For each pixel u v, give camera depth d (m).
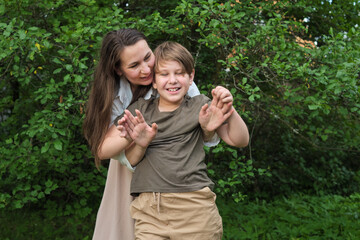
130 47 1.96
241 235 4.57
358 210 5.12
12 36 3.19
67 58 3.51
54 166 4.40
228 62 3.59
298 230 4.60
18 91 5.02
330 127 4.98
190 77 2.01
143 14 4.68
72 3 4.30
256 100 4.48
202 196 1.86
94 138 2.05
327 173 6.66
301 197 5.98
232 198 5.54
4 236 4.70
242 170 3.93
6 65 4.11
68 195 5.21
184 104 1.98
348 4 5.03
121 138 1.91
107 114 2.04
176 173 1.86
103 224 2.35
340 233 4.55
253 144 6.21
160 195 1.88
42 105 4.49
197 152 1.93
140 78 2.01
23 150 3.77
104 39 2.05
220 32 3.56
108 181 2.36
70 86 3.80
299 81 4.06
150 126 1.96
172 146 1.90
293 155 6.46
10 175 4.44
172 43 1.99
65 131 3.61
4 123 4.65
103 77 2.05
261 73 4.00
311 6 4.57
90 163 4.88
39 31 3.42
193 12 3.58
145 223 1.95
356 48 3.52
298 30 4.11
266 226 4.77
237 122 1.90
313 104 3.36
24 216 5.21
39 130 3.35
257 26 4.08
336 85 3.17
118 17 3.63
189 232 1.86
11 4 3.57
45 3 3.68
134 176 1.99
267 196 6.11
